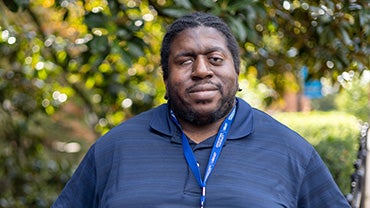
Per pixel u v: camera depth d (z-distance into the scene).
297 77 5.57
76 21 5.25
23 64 6.34
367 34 4.39
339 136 6.93
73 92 6.74
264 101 6.10
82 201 3.05
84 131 9.69
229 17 3.86
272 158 2.83
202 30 2.84
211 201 2.72
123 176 2.83
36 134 7.45
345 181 6.55
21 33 5.60
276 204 2.74
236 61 2.92
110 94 5.91
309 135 8.12
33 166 7.46
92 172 3.02
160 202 2.74
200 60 2.80
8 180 7.31
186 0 3.83
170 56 2.86
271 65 5.47
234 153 2.82
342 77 5.08
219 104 2.83
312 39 4.86
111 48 4.02
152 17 4.86
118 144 2.93
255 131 2.88
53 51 5.75
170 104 2.97
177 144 2.86
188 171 2.79
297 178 2.85
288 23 4.85
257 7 4.02
